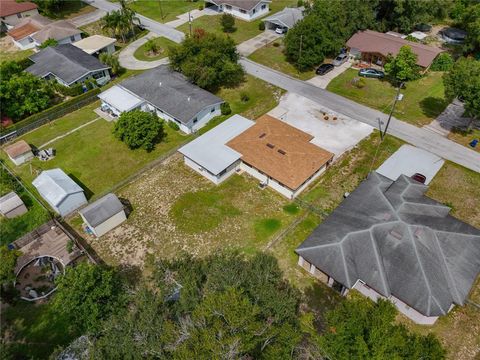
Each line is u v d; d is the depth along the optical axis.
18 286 35.38
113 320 26.31
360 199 37.81
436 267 30.88
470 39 64.31
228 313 23.16
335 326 23.41
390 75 61.16
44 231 39.81
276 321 24.83
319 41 61.75
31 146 51.84
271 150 44.78
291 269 35.66
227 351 21.50
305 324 28.14
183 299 26.41
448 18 79.38
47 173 43.84
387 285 30.58
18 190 45.59
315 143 49.34
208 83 56.91
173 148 50.19
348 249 32.69
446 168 44.94
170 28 81.56
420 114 53.56
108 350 24.19
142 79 58.53
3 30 82.94
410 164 45.53
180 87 56.00
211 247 38.09
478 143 48.09
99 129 54.44
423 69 61.03
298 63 62.78
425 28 75.56
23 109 54.88
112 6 93.69
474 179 43.47
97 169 47.88
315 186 43.78
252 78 63.22
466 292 30.34
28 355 30.44
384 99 56.91
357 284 32.88
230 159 44.34
